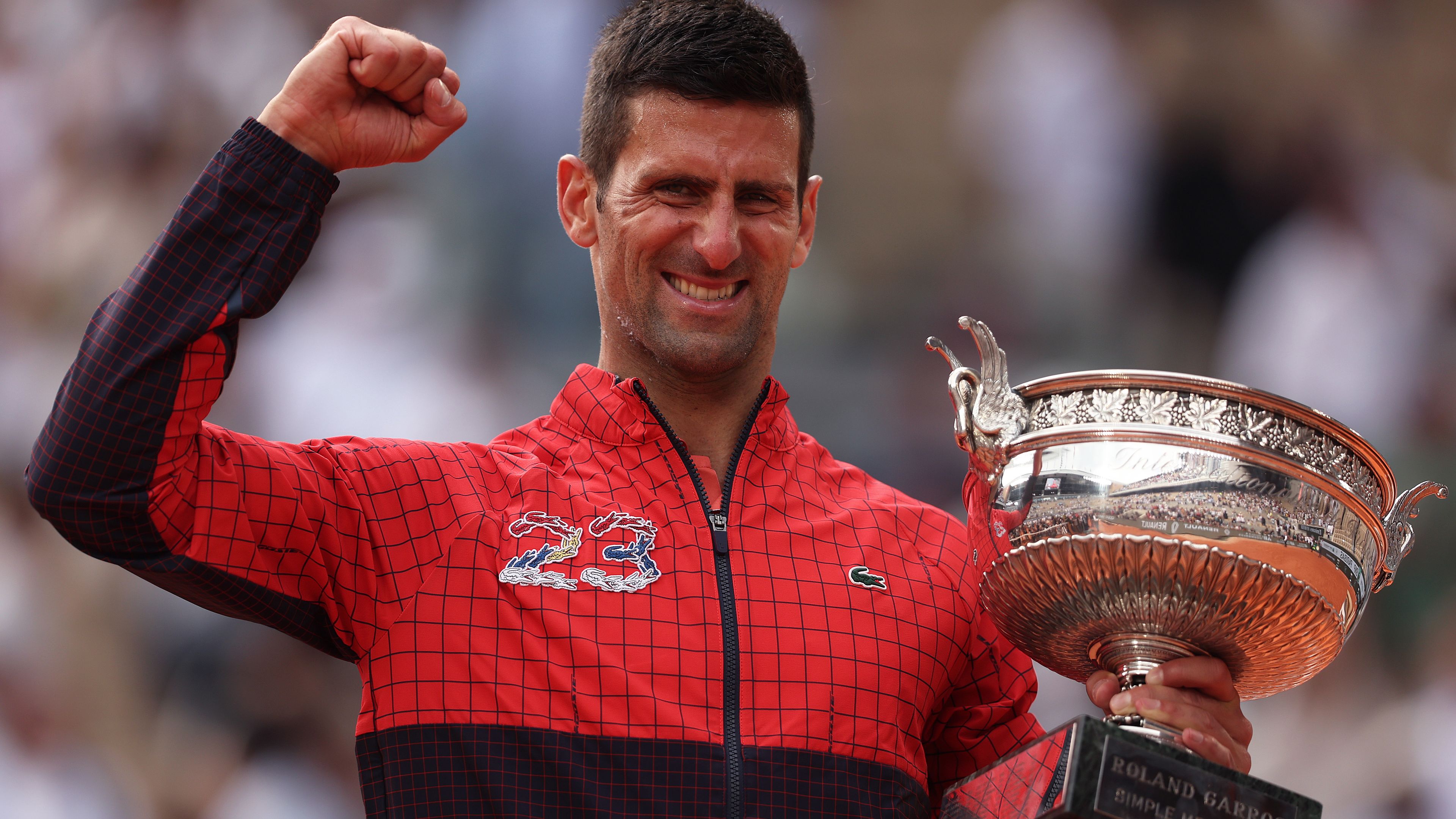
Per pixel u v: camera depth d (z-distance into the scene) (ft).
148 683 86.84
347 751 81.35
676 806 25.36
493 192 101.24
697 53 28.37
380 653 26.11
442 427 93.91
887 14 117.08
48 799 83.82
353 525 26.58
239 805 80.74
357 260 99.14
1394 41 113.29
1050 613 26.81
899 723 27.50
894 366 101.96
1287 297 104.12
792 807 25.89
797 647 27.22
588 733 25.54
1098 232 107.96
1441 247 106.73
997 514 26.73
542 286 99.50
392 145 25.82
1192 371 104.47
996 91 113.70
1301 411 25.85
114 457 23.52
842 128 114.93
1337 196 107.04
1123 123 109.70
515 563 26.81
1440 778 79.30
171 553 24.67
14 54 114.01
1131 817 23.31
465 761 25.32
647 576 27.14
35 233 107.96
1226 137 109.40
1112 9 112.88
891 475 96.73
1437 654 82.89
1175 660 26.32
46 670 87.40
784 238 28.94
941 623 28.91
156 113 110.11
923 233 110.93
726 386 30.04
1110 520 25.36
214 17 111.86
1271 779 81.20
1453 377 100.22
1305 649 26.68
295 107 25.09
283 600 25.71
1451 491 90.89
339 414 94.22
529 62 102.22
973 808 26.05
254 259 24.41
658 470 28.81
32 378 102.22
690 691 26.27
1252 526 25.21
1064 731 23.93
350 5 111.14
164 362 23.71
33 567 91.25
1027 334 105.60
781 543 28.60
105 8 114.42
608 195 29.40
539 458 29.04
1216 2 111.55
